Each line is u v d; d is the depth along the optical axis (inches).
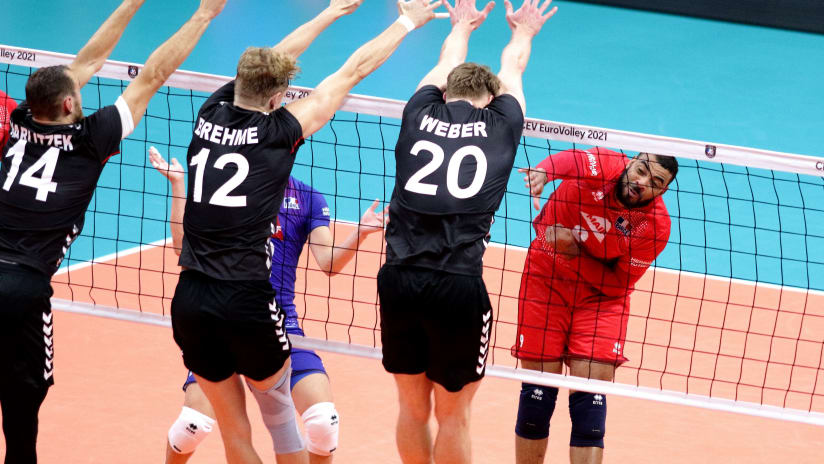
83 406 741.3
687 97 1758.1
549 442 737.0
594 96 1736.0
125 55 1750.7
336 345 608.4
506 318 957.8
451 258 506.9
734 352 907.4
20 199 519.2
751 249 1205.7
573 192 620.7
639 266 621.6
